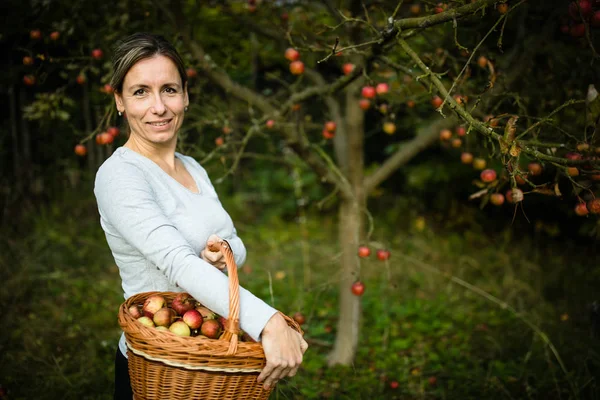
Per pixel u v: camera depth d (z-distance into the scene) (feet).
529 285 13.94
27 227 14.79
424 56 7.68
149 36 5.00
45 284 12.47
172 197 4.96
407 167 19.22
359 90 9.66
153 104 4.94
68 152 15.79
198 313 4.70
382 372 10.00
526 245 16.75
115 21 8.52
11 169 15.62
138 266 4.95
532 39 8.85
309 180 19.77
